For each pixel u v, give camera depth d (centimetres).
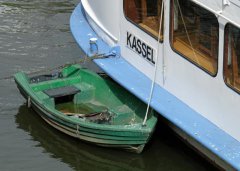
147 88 2052
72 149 2147
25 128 2261
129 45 2167
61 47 2806
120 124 2134
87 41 2333
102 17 2298
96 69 2588
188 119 1895
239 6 1678
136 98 2177
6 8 3144
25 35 2900
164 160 2086
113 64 2186
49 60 2697
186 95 1955
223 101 1816
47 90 2278
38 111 2244
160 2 1992
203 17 1833
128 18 2139
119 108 2212
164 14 1970
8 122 2295
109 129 2009
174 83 1994
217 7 1761
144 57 2102
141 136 1980
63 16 3072
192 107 1941
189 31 1898
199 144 1952
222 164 1866
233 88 1764
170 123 2058
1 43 2828
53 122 2184
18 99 2425
